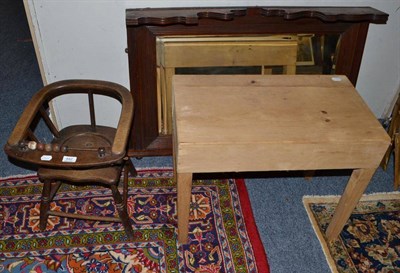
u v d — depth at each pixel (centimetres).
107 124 188
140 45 157
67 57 163
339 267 148
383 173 188
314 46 169
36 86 231
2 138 195
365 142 120
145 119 177
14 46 268
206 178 180
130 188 173
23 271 140
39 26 153
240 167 124
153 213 163
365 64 192
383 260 151
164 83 170
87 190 171
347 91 142
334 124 126
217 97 135
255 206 169
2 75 239
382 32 180
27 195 167
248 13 157
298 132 122
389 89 204
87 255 146
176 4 158
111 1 151
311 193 176
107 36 160
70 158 119
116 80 174
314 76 150
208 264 146
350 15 155
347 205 141
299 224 162
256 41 165
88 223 157
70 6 150
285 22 161
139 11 153
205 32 159
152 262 146
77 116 184
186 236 150
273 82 144
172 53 162
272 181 181
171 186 175
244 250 151
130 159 176
